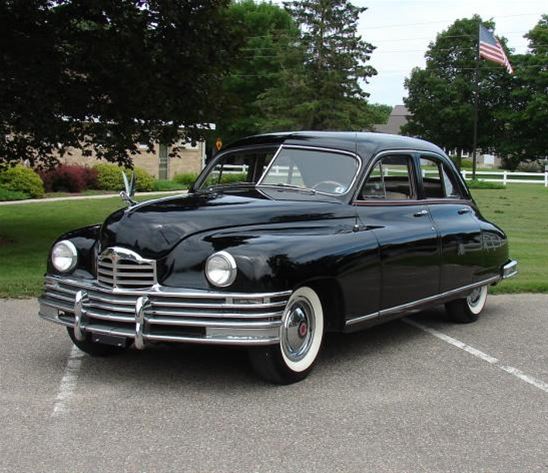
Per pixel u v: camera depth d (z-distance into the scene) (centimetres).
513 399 486
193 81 1109
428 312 793
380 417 443
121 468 362
